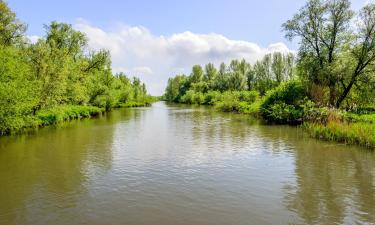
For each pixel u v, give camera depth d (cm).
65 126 3506
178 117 4834
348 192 1272
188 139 2566
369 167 1645
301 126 3256
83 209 1100
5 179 1448
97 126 3516
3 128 2692
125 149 2139
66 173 1545
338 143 2316
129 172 1565
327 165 1694
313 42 3912
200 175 1515
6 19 3869
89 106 5725
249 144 2311
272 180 1435
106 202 1166
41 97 3353
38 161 1786
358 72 3538
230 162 1766
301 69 4069
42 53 3434
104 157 1891
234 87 9112
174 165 1702
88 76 5409
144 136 2738
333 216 1043
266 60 7256
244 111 5519
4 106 2542
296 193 1262
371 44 3391
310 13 3831
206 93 10694
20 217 1035
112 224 981
